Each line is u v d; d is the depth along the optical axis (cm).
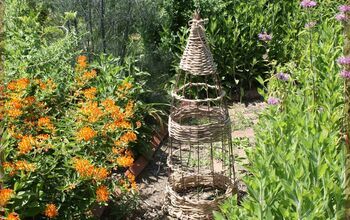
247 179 331
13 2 621
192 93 651
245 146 565
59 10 614
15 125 430
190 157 558
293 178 305
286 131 387
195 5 671
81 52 583
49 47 529
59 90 493
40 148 395
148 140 561
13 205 363
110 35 608
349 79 401
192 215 451
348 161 328
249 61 693
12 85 452
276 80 491
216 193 488
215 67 445
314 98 448
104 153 429
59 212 398
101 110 457
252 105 678
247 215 311
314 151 329
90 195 400
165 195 475
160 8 661
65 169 399
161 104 591
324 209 296
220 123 448
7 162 377
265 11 704
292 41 695
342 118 408
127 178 444
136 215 465
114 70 543
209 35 664
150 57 629
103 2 595
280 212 299
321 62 504
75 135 422
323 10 677
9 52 540
